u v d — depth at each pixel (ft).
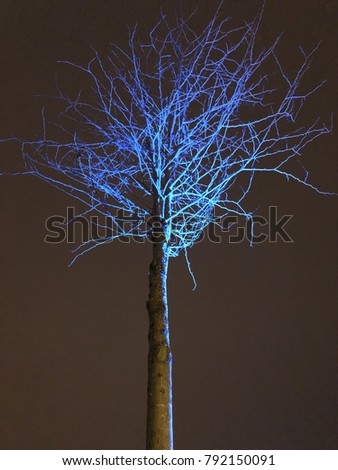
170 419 12.41
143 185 14.76
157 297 13.52
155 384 12.59
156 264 13.93
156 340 13.01
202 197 14.90
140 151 15.11
